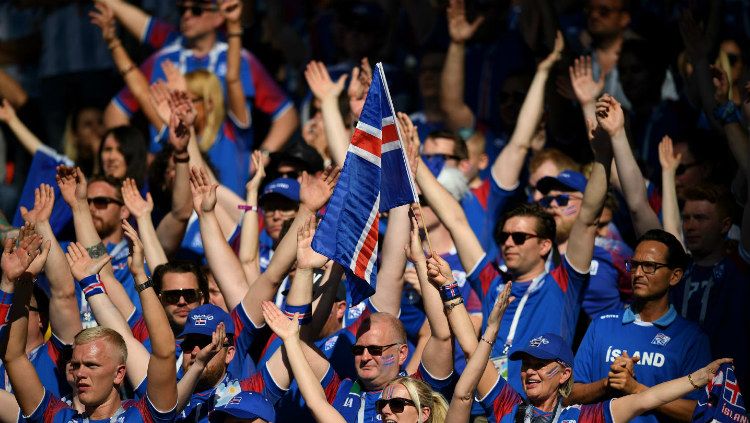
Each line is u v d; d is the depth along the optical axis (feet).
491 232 109.50
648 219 94.02
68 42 149.07
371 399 87.20
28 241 86.89
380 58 135.64
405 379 82.64
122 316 93.45
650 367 87.35
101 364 85.05
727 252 94.43
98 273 93.86
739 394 80.64
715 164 106.83
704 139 107.34
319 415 83.76
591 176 92.79
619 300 98.58
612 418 81.00
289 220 98.32
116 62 130.41
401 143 85.05
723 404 80.12
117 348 86.02
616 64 120.78
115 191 108.47
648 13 123.95
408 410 81.92
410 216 86.94
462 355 93.97
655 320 88.63
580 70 102.22
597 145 92.84
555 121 114.42
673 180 100.78
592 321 90.79
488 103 127.34
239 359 91.81
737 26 125.29
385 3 137.69
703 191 95.20
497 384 85.25
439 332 86.43
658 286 88.07
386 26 135.74
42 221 93.45
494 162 117.50
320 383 87.04
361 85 102.89
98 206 107.76
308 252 87.61
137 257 86.63
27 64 150.82
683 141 107.34
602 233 101.86
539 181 101.55
